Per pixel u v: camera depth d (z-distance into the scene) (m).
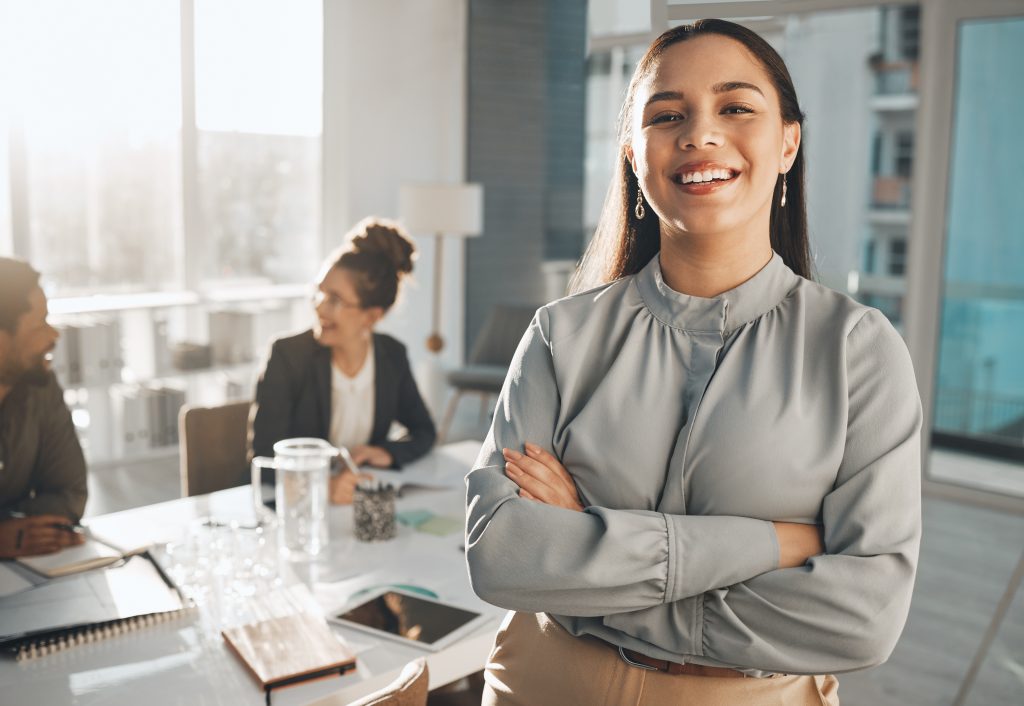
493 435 1.17
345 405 2.74
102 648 1.55
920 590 3.85
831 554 1.00
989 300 4.93
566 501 1.08
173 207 5.93
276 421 2.64
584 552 1.01
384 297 2.68
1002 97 4.77
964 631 3.46
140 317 5.68
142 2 5.64
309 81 6.45
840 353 1.03
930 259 5.05
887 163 5.46
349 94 6.52
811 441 1.02
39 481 2.27
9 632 1.54
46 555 1.87
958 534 4.55
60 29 5.37
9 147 5.25
